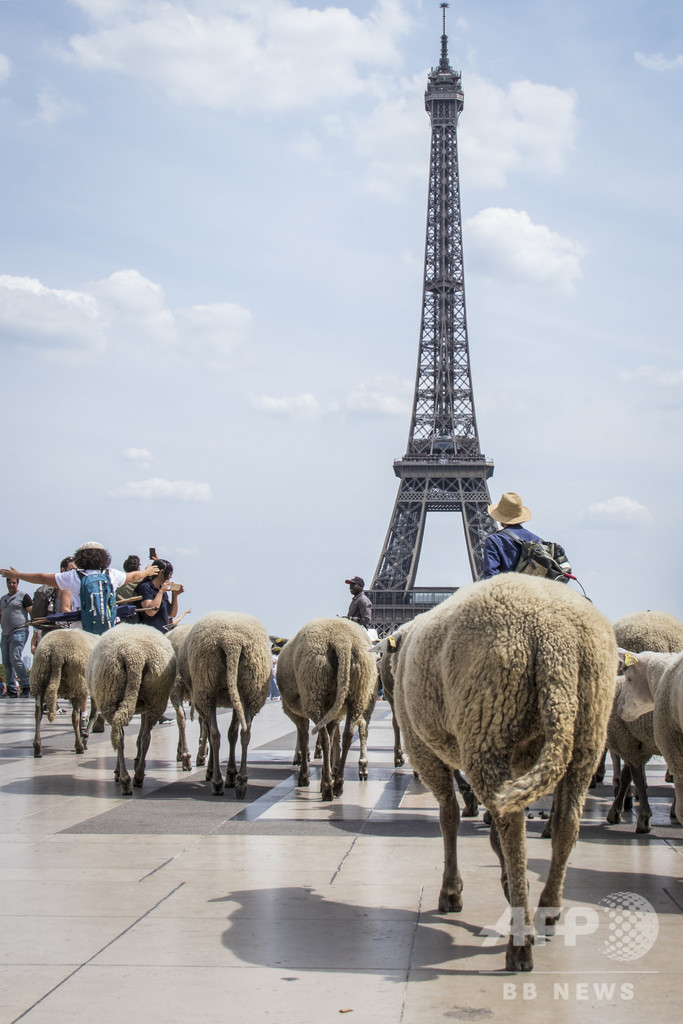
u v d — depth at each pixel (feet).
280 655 65.46
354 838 46.57
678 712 39.47
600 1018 24.14
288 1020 24.03
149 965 27.96
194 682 60.54
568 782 28.76
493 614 28.60
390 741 101.04
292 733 105.09
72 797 58.23
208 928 31.53
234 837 46.50
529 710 28.02
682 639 55.47
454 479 579.07
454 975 27.32
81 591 79.20
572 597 29.32
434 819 52.16
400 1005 25.03
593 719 28.14
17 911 33.32
